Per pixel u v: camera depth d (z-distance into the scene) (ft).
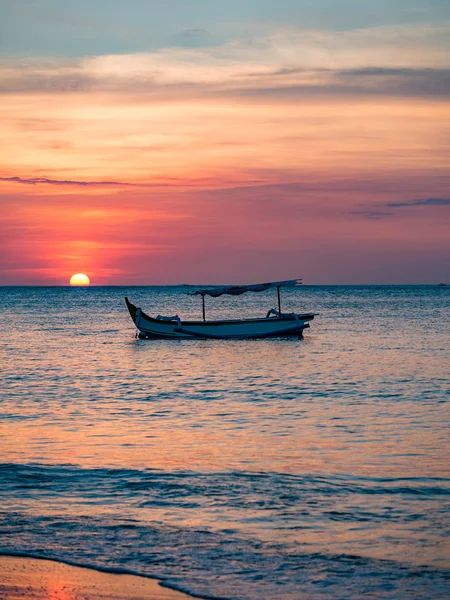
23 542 38.09
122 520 41.68
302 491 47.57
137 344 187.42
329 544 37.78
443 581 33.14
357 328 237.25
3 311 402.93
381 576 33.73
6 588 32.68
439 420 75.82
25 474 52.31
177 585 32.91
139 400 94.27
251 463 56.03
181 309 451.12
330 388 103.81
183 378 118.93
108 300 630.33
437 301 527.81
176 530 39.93
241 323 190.49
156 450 61.41
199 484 49.47
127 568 34.78
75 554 36.47
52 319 318.65
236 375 122.42
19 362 144.77
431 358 144.15
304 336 206.08
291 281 196.03
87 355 159.94
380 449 61.11
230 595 31.91
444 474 51.98
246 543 37.96
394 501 45.19
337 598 31.53
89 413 83.05
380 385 105.91
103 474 52.42
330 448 61.82
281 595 31.86
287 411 83.61
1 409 85.97
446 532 39.42
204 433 69.87
